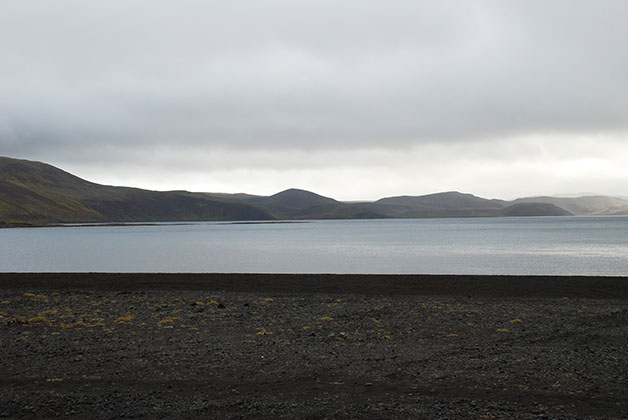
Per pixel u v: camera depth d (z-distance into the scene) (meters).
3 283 32.09
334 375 11.30
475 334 15.98
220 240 126.06
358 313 20.38
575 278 30.50
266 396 9.80
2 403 9.47
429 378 10.96
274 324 18.11
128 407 9.21
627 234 125.94
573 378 10.88
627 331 16.22
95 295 26.75
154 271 50.34
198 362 12.53
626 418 8.48
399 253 71.12
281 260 62.09
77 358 13.01
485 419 8.44
